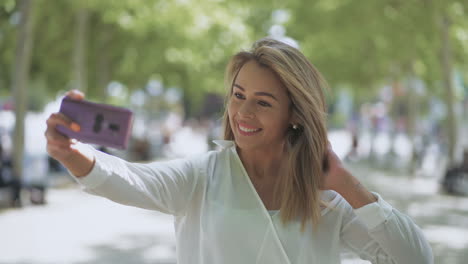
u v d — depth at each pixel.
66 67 16.38
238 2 15.59
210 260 1.80
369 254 1.86
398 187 15.06
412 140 20.39
